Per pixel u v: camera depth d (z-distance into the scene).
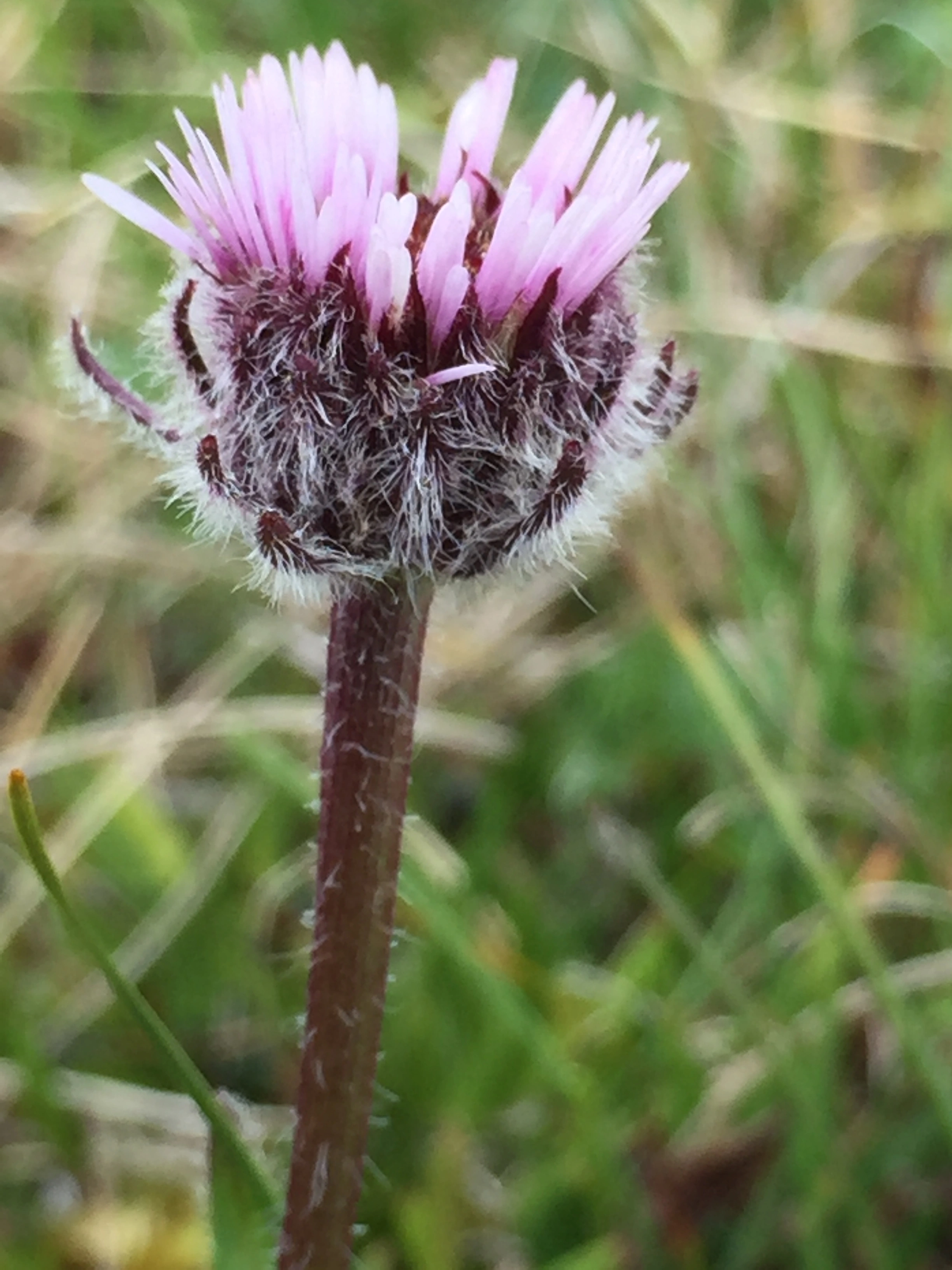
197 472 0.05
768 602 0.10
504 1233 0.08
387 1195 0.08
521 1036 0.07
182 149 0.13
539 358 0.05
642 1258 0.07
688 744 0.10
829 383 0.11
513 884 0.09
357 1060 0.05
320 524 0.05
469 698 0.11
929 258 0.12
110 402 0.05
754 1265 0.08
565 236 0.05
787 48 0.14
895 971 0.08
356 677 0.05
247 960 0.09
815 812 0.09
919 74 0.14
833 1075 0.08
